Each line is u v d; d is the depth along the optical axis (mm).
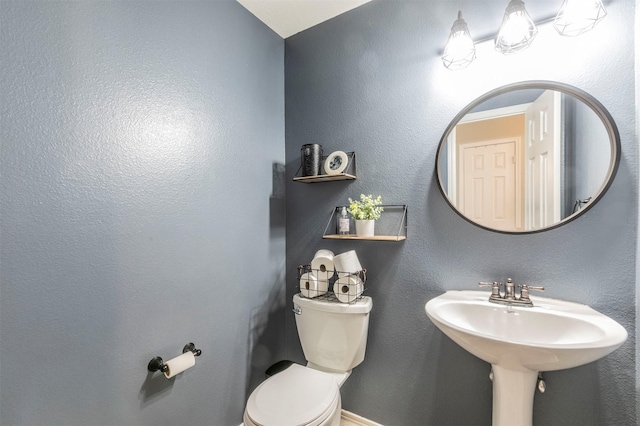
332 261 1434
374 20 1525
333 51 1647
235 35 1467
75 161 882
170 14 1161
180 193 1190
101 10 947
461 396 1310
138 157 1046
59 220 851
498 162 1231
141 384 1053
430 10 1385
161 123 1121
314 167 1564
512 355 889
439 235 1355
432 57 1376
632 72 1021
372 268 1514
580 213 1088
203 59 1295
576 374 1102
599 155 1062
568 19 1003
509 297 1156
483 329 1126
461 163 1299
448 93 1338
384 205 1483
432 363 1372
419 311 1400
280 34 1791
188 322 1217
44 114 819
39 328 815
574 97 1103
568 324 991
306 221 1726
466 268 1299
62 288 859
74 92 880
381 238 1327
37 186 809
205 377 1289
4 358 758
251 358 1538
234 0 1469
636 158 1012
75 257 885
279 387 1204
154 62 1101
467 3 1303
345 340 1373
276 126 1745
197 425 1250
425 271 1387
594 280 1074
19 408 782
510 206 1210
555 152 1131
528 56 1176
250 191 1543
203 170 1287
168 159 1146
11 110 763
